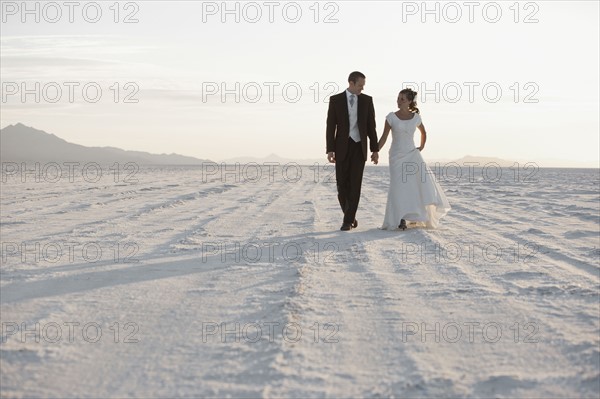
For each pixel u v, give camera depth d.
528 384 2.89
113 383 2.90
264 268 5.93
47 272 5.65
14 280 5.27
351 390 2.81
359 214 12.23
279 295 4.73
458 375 3.02
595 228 9.52
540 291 4.94
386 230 9.27
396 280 5.39
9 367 3.11
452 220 10.98
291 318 4.04
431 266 6.11
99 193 18.52
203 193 18.91
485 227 9.74
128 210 12.48
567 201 16.27
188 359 3.24
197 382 2.90
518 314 4.23
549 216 11.78
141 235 8.41
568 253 6.94
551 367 3.14
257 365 3.15
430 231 9.10
